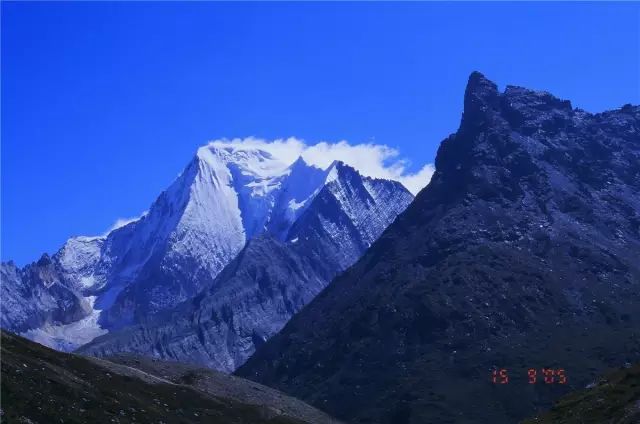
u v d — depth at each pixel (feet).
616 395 445.37
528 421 479.00
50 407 515.09
